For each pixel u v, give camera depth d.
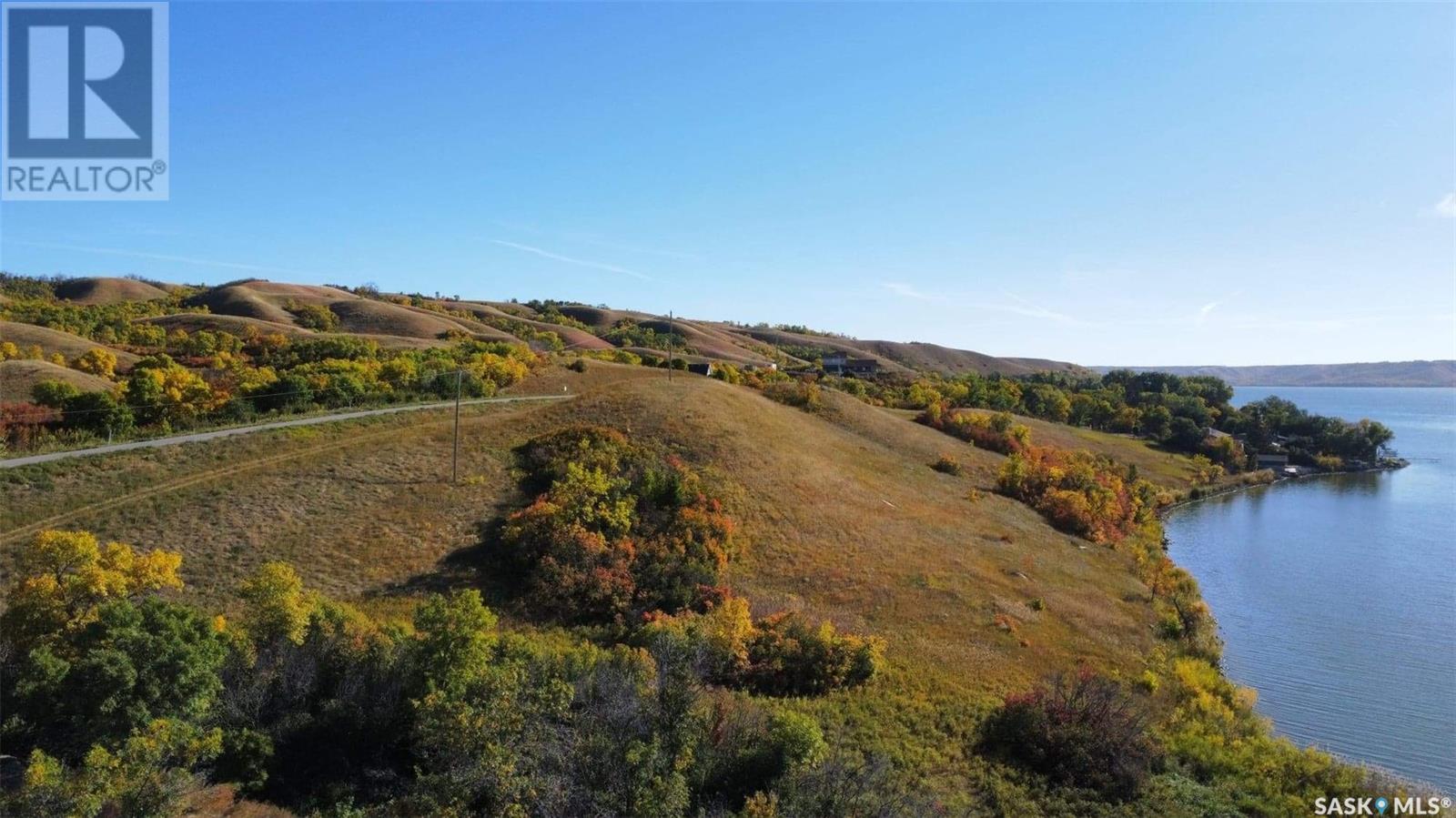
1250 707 34.53
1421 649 45.81
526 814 14.67
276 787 18.14
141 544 31.52
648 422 56.84
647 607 33.25
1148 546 63.84
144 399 49.25
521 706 17.19
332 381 59.91
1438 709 37.62
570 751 16.86
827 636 30.50
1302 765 27.17
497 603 32.50
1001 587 43.31
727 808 18.66
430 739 16.61
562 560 34.78
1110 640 39.00
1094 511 64.25
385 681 21.30
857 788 19.47
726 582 37.03
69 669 17.73
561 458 46.22
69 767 16.17
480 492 42.47
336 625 24.25
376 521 37.50
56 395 47.56
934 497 61.69
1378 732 35.28
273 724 19.77
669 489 42.59
